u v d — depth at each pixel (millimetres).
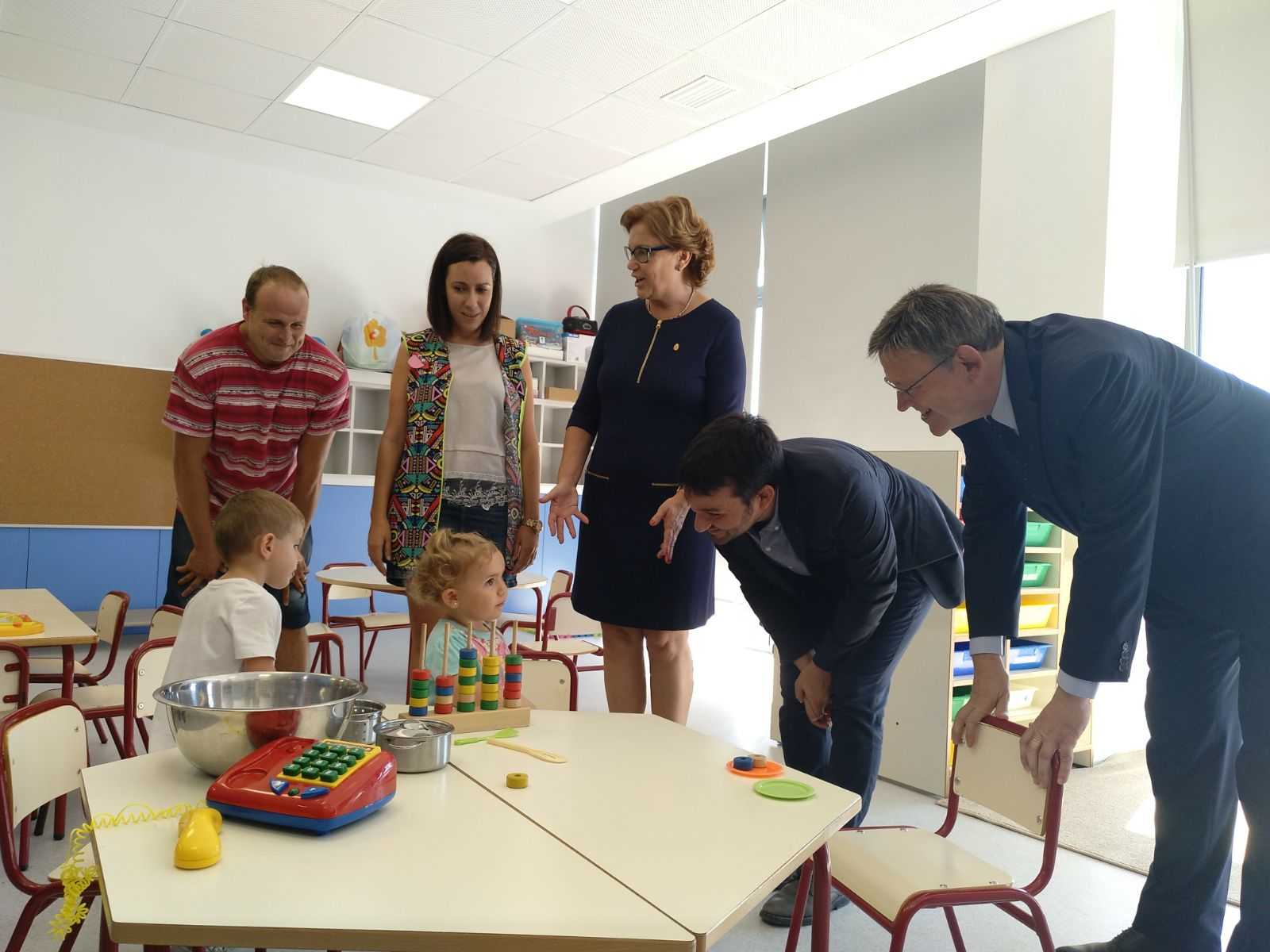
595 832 1105
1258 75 3957
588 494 2473
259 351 2408
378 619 4742
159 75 5121
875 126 5629
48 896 1363
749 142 5832
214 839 965
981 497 1836
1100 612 1508
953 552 2131
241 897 879
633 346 2436
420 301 7191
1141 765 3834
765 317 6324
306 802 1043
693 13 4270
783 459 1844
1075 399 1473
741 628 6848
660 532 2361
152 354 6137
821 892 1272
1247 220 3977
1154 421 1485
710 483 1704
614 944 849
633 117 5465
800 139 6113
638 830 1121
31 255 5754
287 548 2006
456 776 1301
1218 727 1787
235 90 5293
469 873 965
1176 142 4371
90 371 5809
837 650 1972
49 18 4523
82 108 5590
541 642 4297
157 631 2838
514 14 4344
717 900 936
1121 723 4023
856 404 5695
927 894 1507
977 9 4172
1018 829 2955
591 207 7305
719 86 5008
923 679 3314
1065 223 4309
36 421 5641
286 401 2494
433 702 1620
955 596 2201
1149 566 1511
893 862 1682
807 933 2170
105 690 2967
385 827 1087
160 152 6145
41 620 2957
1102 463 1474
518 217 7598
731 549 2047
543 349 7379
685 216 2344
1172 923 1830
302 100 5398
